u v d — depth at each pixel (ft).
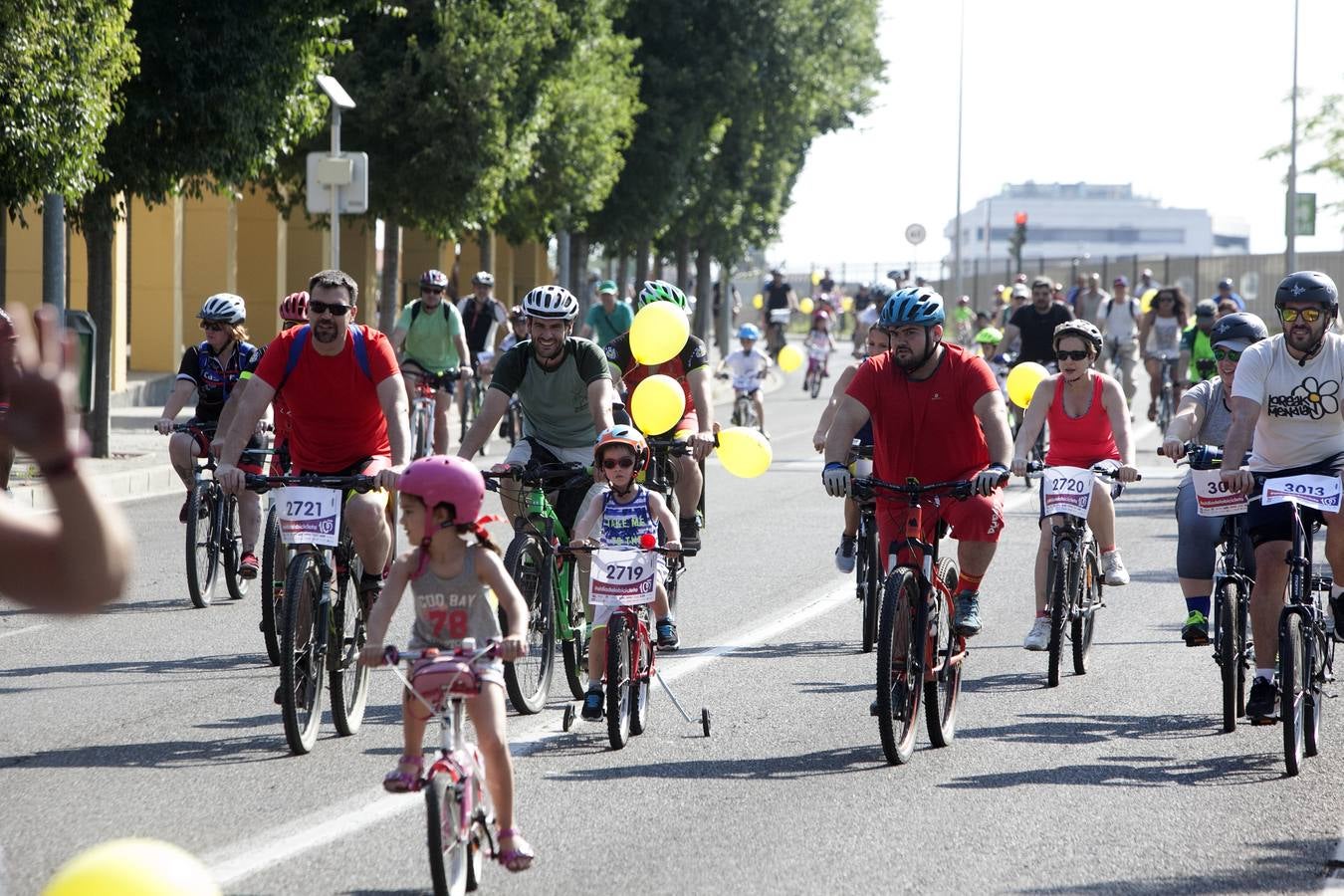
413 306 195.83
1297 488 82.74
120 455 220.64
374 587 87.97
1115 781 78.07
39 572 30.68
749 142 510.99
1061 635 100.99
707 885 61.46
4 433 30.32
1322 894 60.85
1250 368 84.64
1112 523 109.09
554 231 408.67
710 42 464.24
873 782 77.41
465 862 59.41
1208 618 96.07
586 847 66.28
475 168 295.48
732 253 602.03
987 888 61.41
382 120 292.61
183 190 221.05
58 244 203.00
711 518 185.78
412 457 195.31
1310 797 75.25
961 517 86.89
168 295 362.12
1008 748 84.74
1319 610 84.89
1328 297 83.35
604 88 364.17
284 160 298.76
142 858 30.58
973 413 87.04
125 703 92.84
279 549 103.30
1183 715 93.09
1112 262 655.76
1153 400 286.46
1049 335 213.46
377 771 78.28
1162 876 62.95
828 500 204.85
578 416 98.32
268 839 66.90
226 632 115.24
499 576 62.49
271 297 422.00
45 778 76.64
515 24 304.09
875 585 110.63
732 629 118.21
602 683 85.87
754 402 271.69
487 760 59.98
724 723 89.61
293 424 90.89
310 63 218.79
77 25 171.42
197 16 206.08
